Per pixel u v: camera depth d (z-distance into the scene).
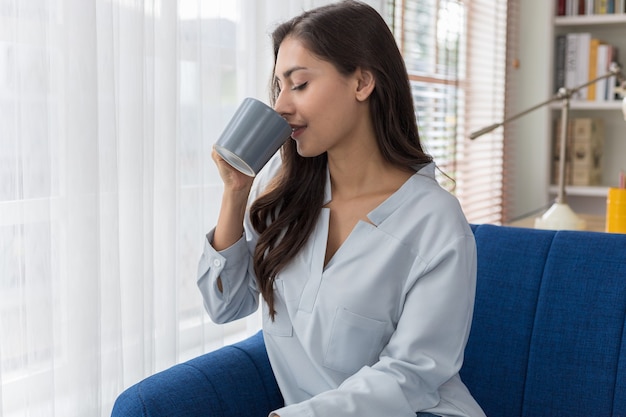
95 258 1.39
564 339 1.42
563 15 3.48
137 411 1.14
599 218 2.93
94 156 1.38
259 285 1.33
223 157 1.18
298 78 1.21
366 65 1.23
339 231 1.30
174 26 1.57
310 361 1.31
